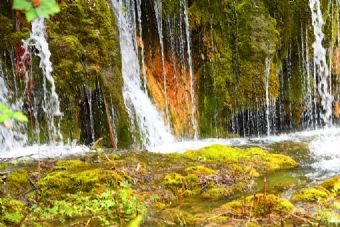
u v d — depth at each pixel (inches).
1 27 345.7
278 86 478.3
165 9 438.6
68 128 366.9
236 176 287.4
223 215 221.5
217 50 456.4
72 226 208.7
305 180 285.9
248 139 439.2
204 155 331.3
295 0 487.8
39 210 225.8
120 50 390.9
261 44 460.1
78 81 365.1
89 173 265.7
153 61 446.3
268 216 215.9
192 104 453.7
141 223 213.8
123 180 265.7
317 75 508.4
